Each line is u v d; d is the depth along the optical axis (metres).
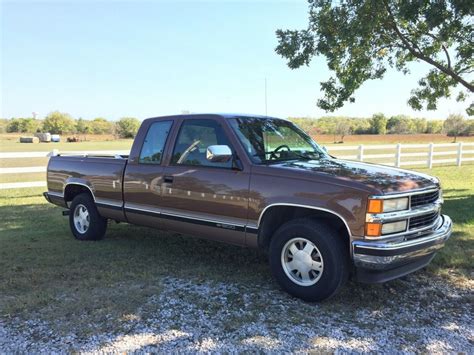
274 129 5.35
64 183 6.70
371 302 4.25
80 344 3.38
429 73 11.23
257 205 4.43
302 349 3.33
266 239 4.64
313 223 4.14
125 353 3.25
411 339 3.51
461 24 8.80
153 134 5.58
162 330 3.62
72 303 4.15
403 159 24.81
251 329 3.65
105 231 6.59
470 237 6.60
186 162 5.11
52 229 7.46
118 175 5.85
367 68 10.52
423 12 8.28
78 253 5.85
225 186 4.66
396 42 10.09
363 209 3.83
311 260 4.18
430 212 4.33
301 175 4.24
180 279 4.87
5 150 34.16
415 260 4.17
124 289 4.54
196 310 4.02
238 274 5.05
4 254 5.79
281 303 4.21
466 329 3.70
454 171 17.92
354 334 3.59
